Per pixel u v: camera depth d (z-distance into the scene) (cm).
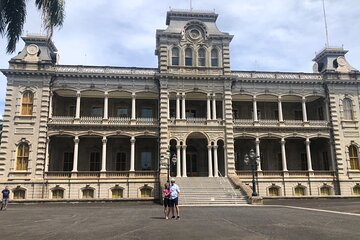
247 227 1631
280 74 4856
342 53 5044
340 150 4650
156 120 4481
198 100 4828
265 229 1562
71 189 4119
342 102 4816
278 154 4906
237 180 4088
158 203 3650
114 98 4741
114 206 3278
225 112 4512
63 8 1711
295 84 4838
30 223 1844
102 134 4347
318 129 4722
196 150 4716
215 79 4562
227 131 4450
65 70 4431
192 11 4791
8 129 4128
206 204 3484
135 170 4569
